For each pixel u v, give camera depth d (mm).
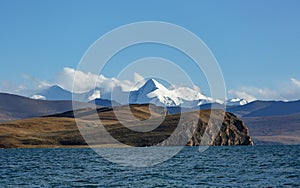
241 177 84312
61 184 76062
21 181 80438
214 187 71188
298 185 72938
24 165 117688
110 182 77938
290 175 87125
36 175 90250
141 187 71875
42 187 72812
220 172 93875
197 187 71375
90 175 89250
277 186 71938
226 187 71000
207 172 94000
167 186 72625
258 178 82438
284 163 118625
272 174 89312
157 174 90188
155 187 71812
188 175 88000
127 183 76438
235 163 120125
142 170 99625
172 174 90000
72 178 84312
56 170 101312
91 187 72312
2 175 90625
